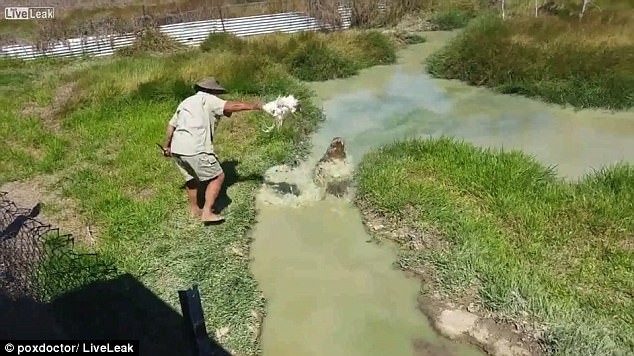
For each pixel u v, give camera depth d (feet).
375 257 18.06
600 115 29.78
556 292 15.55
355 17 51.39
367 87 35.40
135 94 31.07
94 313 14.97
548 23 40.14
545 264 16.71
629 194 19.61
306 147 25.81
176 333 14.47
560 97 31.30
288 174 23.17
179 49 45.21
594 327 14.30
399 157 23.62
